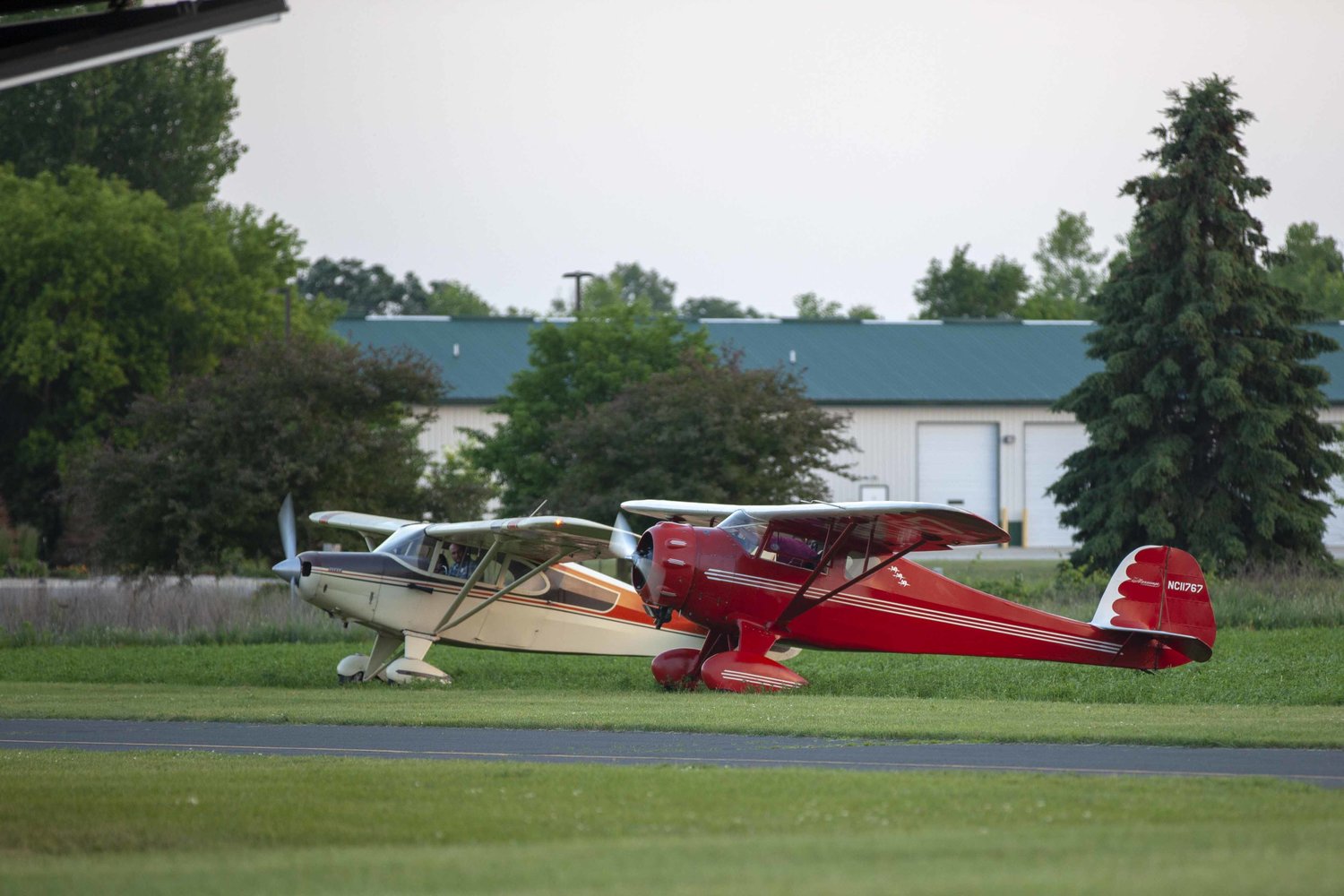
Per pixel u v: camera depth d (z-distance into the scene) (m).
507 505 157.88
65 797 38.12
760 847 30.69
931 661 81.62
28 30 39.28
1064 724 53.22
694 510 78.81
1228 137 149.62
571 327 162.75
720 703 63.19
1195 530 143.88
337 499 126.56
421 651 76.69
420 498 131.00
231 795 38.19
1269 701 65.81
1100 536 145.75
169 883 28.36
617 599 81.31
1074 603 113.69
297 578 75.88
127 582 120.56
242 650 97.50
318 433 127.44
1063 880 26.69
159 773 42.19
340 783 39.91
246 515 122.75
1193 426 148.50
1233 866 27.78
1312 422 149.00
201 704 63.94
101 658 91.56
